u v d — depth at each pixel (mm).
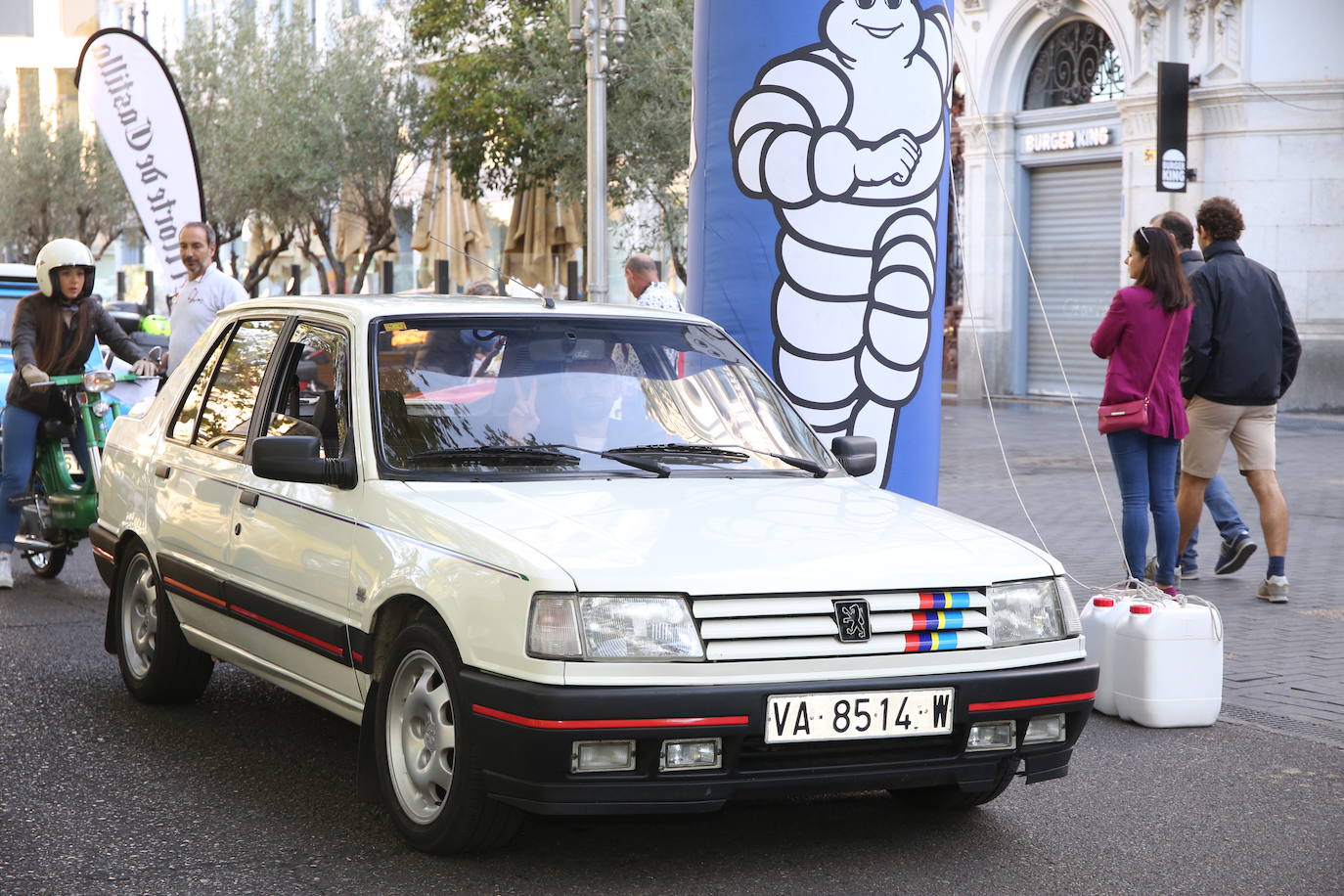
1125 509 8414
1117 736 6492
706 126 8641
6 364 11930
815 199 8305
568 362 5707
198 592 6191
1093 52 25781
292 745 6273
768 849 4996
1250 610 8922
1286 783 5793
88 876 4703
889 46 8312
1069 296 26594
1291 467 16391
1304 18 22812
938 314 8703
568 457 5363
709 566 4531
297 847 4969
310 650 5398
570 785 4355
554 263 28172
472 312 5777
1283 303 9328
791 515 5031
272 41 33188
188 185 15266
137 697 6957
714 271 8602
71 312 10023
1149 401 8180
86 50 15305
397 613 4988
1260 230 23156
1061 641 4922
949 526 5164
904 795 5512
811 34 8227
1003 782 4992
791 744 4488
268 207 31016
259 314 6445
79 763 6008
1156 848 5043
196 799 5520
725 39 8477
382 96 30312
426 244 29312
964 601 4734
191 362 6875
